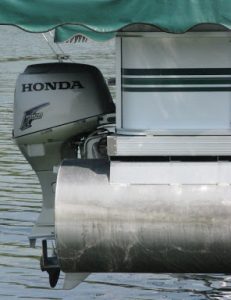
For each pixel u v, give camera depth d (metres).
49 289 12.48
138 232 7.79
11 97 31.67
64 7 7.68
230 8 7.61
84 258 7.91
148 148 8.12
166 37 8.12
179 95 8.16
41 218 9.61
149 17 7.65
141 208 7.80
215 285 12.62
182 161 8.11
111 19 7.67
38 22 7.73
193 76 8.13
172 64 8.14
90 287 12.54
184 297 12.23
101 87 9.60
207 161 8.10
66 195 7.89
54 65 9.59
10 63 43.78
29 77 9.52
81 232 7.86
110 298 12.14
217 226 7.74
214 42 8.09
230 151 8.11
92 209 7.84
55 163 9.66
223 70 8.12
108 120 9.53
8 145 23.17
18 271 13.27
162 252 7.81
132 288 12.52
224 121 8.16
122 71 8.20
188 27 7.63
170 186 7.88
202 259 7.82
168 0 7.62
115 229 7.81
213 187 7.87
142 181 7.93
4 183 19.16
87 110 9.50
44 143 9.58
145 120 8.21
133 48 8.16
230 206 7.76
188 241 7.77
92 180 7.96
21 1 7.70
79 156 9.88
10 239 14.94
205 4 7.62
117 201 7.84
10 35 58.91
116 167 7.99
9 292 12.40
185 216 7.75
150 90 8.19
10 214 16.59
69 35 11.79
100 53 40.06
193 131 8.13
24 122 9.50
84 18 7.70
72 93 9.48
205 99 8.16
